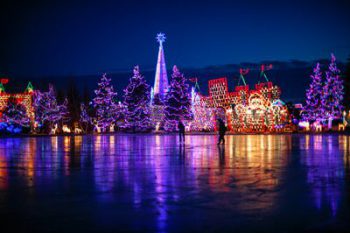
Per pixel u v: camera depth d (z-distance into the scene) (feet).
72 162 52.80
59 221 20.57
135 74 229.25
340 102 217.56
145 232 18.67
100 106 250.78
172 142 113.19
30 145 102.27
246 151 71.05
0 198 26.63
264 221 20.25
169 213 22.08
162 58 258.57
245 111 195.83
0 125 204.33
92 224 19.97
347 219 20.53
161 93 250.78
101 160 55.57
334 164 47.01
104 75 250.78
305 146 84.58
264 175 37.37
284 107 195.31
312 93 221.46
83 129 294.05
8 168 45.55
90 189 30.07
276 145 89.66
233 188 29.99
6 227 19.52
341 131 208.54
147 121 228.84
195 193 27.99
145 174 38.99
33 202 25.27
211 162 50.88
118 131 269.23
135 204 24.44
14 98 222.07
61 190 29.73
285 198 25.95
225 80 202.39
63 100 281.13
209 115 213.05
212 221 20.35
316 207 23.24
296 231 18.53
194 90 224.12
